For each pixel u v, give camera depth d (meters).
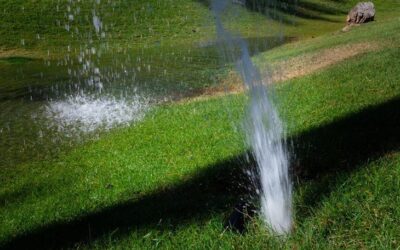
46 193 8.67
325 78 13.62
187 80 23.08
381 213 4.45
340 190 5.04
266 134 6.96
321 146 7.06
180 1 52.47
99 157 10.70
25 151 12.71
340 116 8.89
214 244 4.57
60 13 44.72
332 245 4.11
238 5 51.59
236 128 10.57
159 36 42.62
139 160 9.50
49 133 14.55
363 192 4.92
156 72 26.31
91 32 42.28
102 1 48.88
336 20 54.69
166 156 9.38
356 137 7.11
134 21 45.88
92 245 5.18
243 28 44.88
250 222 4.87
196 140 10.18
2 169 11.24
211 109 13.71
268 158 6.23
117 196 7.35
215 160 8.20
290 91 12.68
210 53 32.94
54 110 17.88
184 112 14.23
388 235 4.07
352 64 14.98
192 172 7.73
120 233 5.41
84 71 28.50
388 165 5.50
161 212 5.86
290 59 22.47
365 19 34.16
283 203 4.91
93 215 6.52
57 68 30.30
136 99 19.22
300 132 8.23
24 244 5.92
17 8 43.72
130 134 12.52
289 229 4.53
